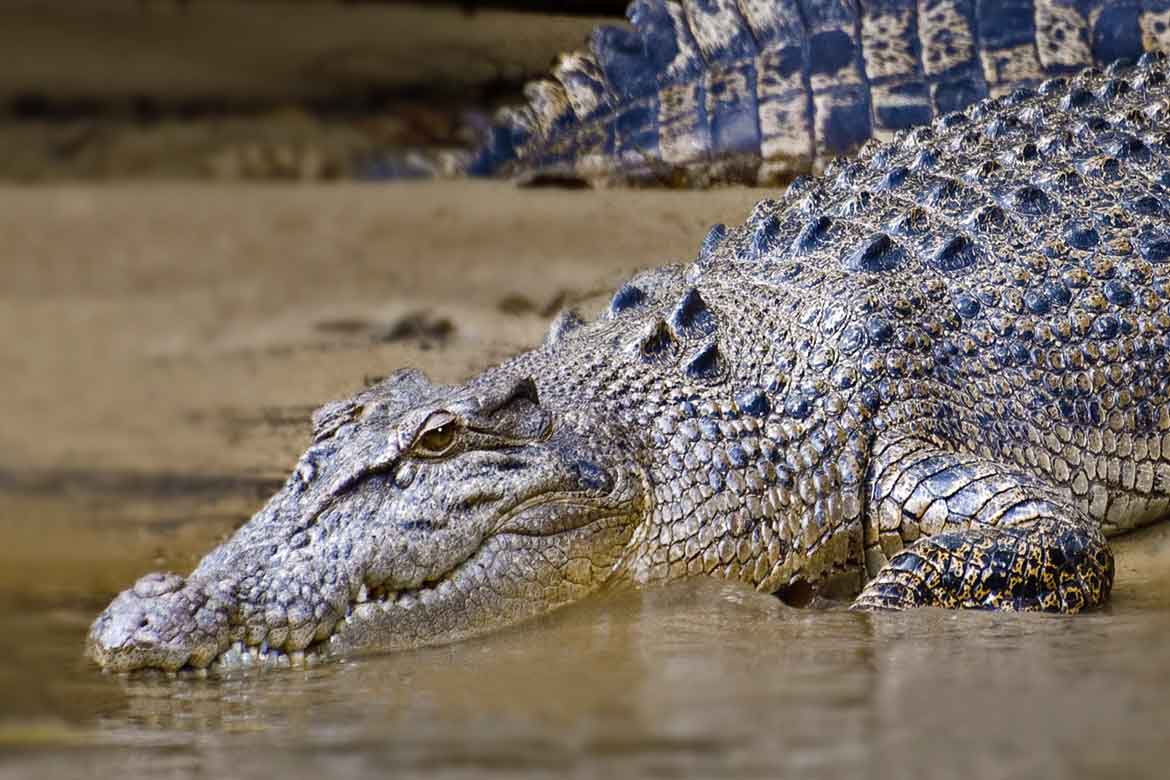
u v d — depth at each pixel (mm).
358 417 18125
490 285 33406
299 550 16688
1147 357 20734
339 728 13797
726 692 13922
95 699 15477
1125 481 20641
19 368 37438
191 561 23484
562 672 15070
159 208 49844
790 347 19688
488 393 17438
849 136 30031
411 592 16859
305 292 38969
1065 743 11938
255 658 16266
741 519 18531
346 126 50281
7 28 57812
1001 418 19906
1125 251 21203
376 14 50188
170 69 55625
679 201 31969
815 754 12047
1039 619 16688
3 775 13320
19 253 47562
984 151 22906
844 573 19203
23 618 20500
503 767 12250
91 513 26656
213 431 30672
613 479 17875
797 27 30969
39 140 55375
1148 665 14125
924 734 12352
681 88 32344
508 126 37219
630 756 12297
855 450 19109
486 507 17094
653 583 18234
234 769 12891
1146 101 23984
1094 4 29594
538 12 40344
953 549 17688
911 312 20000
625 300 21062
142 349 37812
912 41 30156
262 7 54031
